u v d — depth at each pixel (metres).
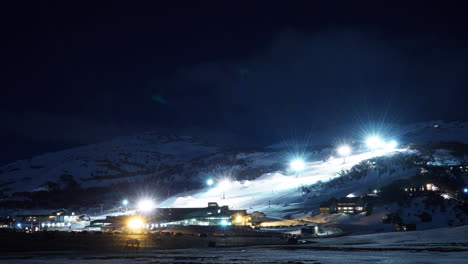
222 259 45.03
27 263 43.12
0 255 55.03
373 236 79.06
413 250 50.22
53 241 82.94
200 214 154.50
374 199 152.25
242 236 100.94
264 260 43.00
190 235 104.69
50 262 44.06
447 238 64.62
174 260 44.62
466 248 51.19
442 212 133.38
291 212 170.12
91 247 71.62
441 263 36.69
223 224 142.75
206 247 73.44
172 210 166.00
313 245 68.38
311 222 142.75
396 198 149.00
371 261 39.72
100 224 159.00
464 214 130.38
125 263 41.88
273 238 97.69
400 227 115.81
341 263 38.50
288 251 55.66
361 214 141.25
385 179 186.25
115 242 82.25
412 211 135.12
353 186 191.25
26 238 87.44
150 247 73.38
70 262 43.75
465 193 159.50
